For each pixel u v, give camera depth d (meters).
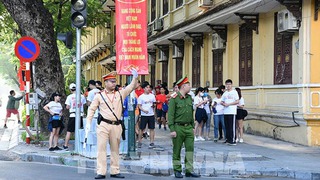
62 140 16.70
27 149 15.49
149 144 16.23
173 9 27.50
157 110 22.14
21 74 19.80
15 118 33.12
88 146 13.44
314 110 15.01
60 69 17.53
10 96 25.95
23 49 15.40
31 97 16.62
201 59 23.72
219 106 17.02
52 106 14.92
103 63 43.38
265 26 18.03
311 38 14.96
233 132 15.94
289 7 15.07
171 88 28.30
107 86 10.93
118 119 11.02
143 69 13.13
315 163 12.41
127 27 13.07
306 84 15.01
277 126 16.91
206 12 20.22
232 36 20.72
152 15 32.66
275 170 11.62
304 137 15.25
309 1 14.91
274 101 17.12
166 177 11.47
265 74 18.03
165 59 29.31
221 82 21.59
